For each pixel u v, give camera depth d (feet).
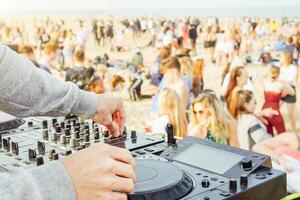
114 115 2.77
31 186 1.44
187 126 4.89
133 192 1.77
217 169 2.12
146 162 2.11
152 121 5.18
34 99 2.47
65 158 1.65
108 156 1.66
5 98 2.42
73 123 2.83
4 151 2.42
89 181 1.54
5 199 1.37
